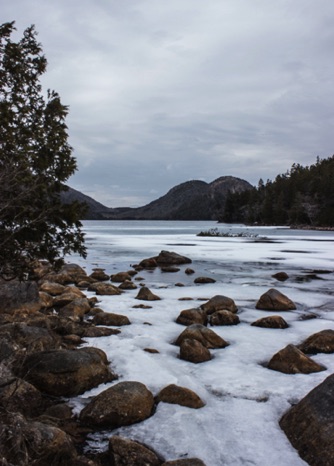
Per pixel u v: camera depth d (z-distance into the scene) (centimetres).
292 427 410
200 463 346
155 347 700
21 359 529
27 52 641
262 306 1051
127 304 1073
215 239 4891
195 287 1423
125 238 5012
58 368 507
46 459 336
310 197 11425
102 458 372
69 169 653
